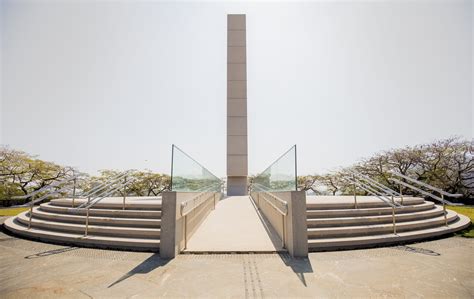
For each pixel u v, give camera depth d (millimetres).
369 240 5230
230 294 3109
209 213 10328
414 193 15898
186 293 3145
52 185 7004
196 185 7160
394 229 5707
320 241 5070
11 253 4879
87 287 3316
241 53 22344
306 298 2996
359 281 3467
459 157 15078
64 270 3941
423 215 6816
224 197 19078
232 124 21266
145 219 6113
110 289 3254
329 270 3898
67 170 17734
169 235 4621
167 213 4664
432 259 4402
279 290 3209
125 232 5625
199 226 7457
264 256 4637
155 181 21391
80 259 4500
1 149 15828
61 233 5961
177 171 5242
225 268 4012
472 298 2949
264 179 9844
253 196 16469
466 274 3686
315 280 3514
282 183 6160
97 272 3850
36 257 4621
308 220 5781
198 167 7461
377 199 8375
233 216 9547
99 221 6254
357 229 5574
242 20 22859
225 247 5148
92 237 5543
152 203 7098
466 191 15031
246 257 4578
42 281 3512
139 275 3730
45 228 6441
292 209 4719
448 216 7270
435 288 3223
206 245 5305
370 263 4207
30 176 16500
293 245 4633
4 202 15297
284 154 5926
